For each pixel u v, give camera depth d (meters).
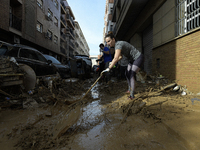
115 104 2.89
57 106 2.97
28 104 2.93
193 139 1.35
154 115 2.13
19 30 12.30
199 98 3.11
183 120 1.88
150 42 8.65
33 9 14.73
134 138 1.53
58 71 6.84
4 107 2.75
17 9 12.54
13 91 3.57
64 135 1.68
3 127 1.93
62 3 28.38
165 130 1.70
